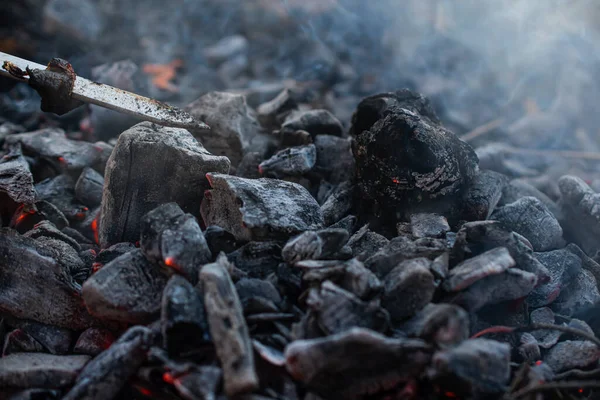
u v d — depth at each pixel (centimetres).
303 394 49
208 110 67
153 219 53
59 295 54
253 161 66
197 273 52
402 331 50
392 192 58
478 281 52
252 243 54
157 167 57
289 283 52
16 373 50
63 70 56
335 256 54
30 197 60
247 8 107
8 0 100
